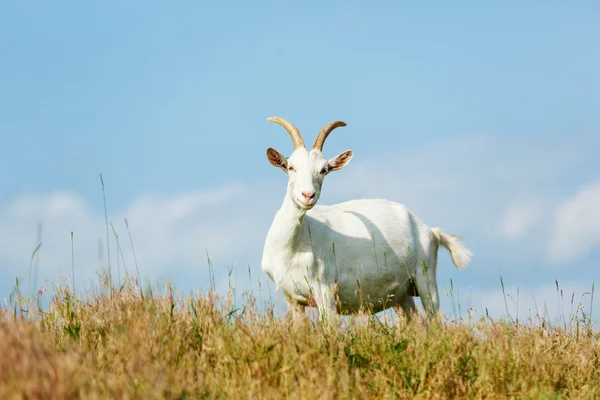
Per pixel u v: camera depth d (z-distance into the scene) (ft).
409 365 72.38
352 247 107.24
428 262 115.55
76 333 71.41
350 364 73.00
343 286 106.93
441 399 69.67
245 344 68.39
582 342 88.38
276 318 78.95
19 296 73.00
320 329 79.41
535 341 81.66
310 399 59.67
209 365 67.31
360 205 113.70
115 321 71.97
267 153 101.86
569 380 76.23
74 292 79.87
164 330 69.97
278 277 102.83
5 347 54.85
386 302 110.42
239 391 61.05
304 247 102.17
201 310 75.97
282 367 66.18
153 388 54.60
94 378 56.70
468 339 79.15
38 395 49.16
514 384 71.10
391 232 110.83
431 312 113.50
